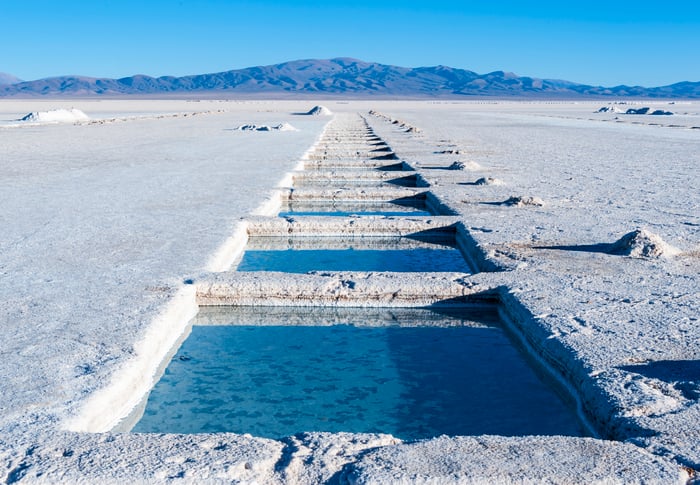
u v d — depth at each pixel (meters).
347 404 3.41
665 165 13.49
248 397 3.48
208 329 4.52
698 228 6.71
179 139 20.31
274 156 14.59
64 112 36.09
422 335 4.47
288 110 60.78
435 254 6.66
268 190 9.39
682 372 3.20
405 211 9.30
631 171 12.32
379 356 4.09
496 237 6.41
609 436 2.83
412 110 68.00
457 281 4.90
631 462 2.39
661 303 4.29
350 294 4.82
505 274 5.06
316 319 4.77
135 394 3.29
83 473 2.30
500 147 18.44
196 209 7.72
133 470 2.33
